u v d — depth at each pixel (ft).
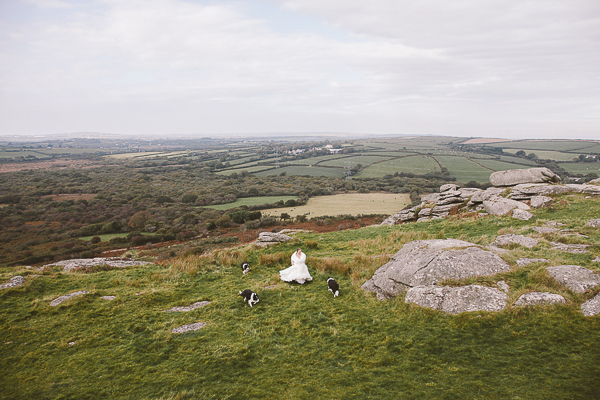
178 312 32.32
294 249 60.95
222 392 20.35
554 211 64.18
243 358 24.09
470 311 26.32
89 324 29.53
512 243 41.83
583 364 19.35
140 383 21.49
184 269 46.06
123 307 33.09
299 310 32.17
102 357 24.56
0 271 41.63
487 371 20.08
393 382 20.26
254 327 28.94
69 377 22.22
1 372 22.76
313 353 24.44
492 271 30.94
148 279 42.14
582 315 23.59
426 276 31.63
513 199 75.97
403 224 83.05
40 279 38.32
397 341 24.79
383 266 38.93
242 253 53.62
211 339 27.09
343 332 27.14
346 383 20.59
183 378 21.89
